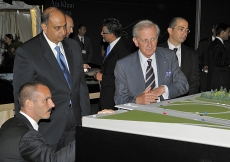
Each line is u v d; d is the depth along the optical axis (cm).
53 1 790
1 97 387
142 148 170
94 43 883
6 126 230
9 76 449
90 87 466
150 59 294
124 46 439
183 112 204
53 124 304
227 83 602
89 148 185
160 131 168
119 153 176
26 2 693
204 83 660
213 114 200
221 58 584
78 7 848
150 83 292
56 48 308
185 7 1038
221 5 1070
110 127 180
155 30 281
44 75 300
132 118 183
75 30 845
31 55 298
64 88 306
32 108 243
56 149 303
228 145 151
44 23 300
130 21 940
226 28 585
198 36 1040
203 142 158
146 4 966
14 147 220
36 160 218
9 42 650
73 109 311
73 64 317
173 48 402
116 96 294
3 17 645
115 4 910
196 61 406
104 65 444
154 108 217
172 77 303
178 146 161
